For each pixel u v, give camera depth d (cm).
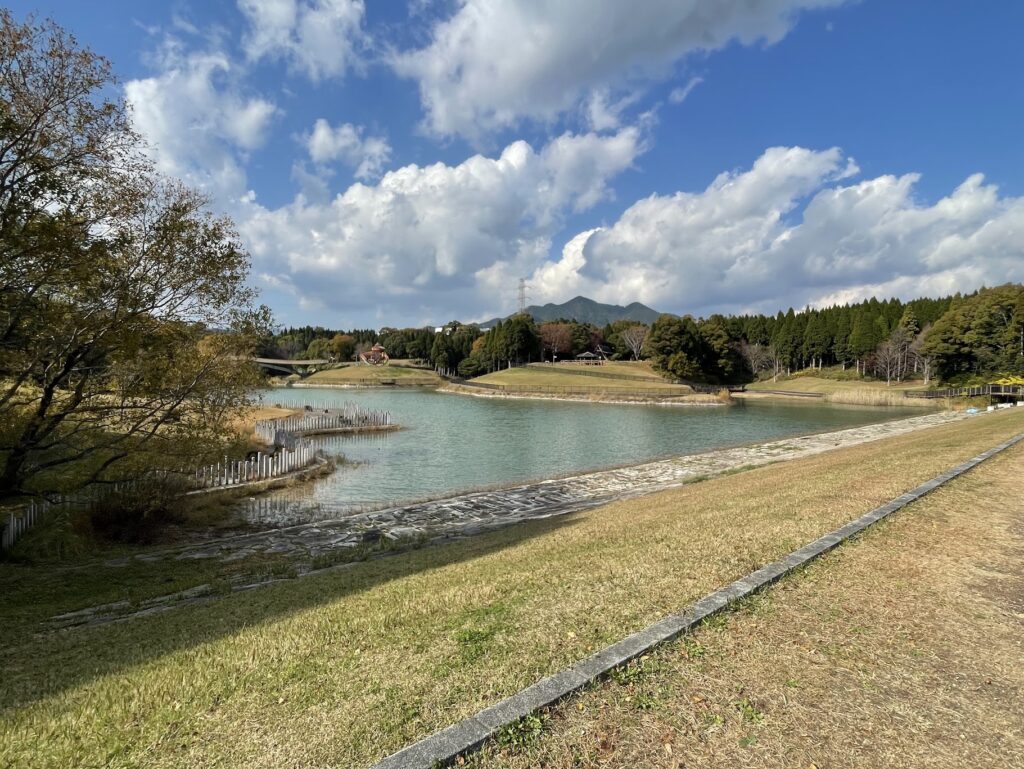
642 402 7275
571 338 13212
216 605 692
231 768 285
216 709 345
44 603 866
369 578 764
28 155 918
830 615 435
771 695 328
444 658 392
